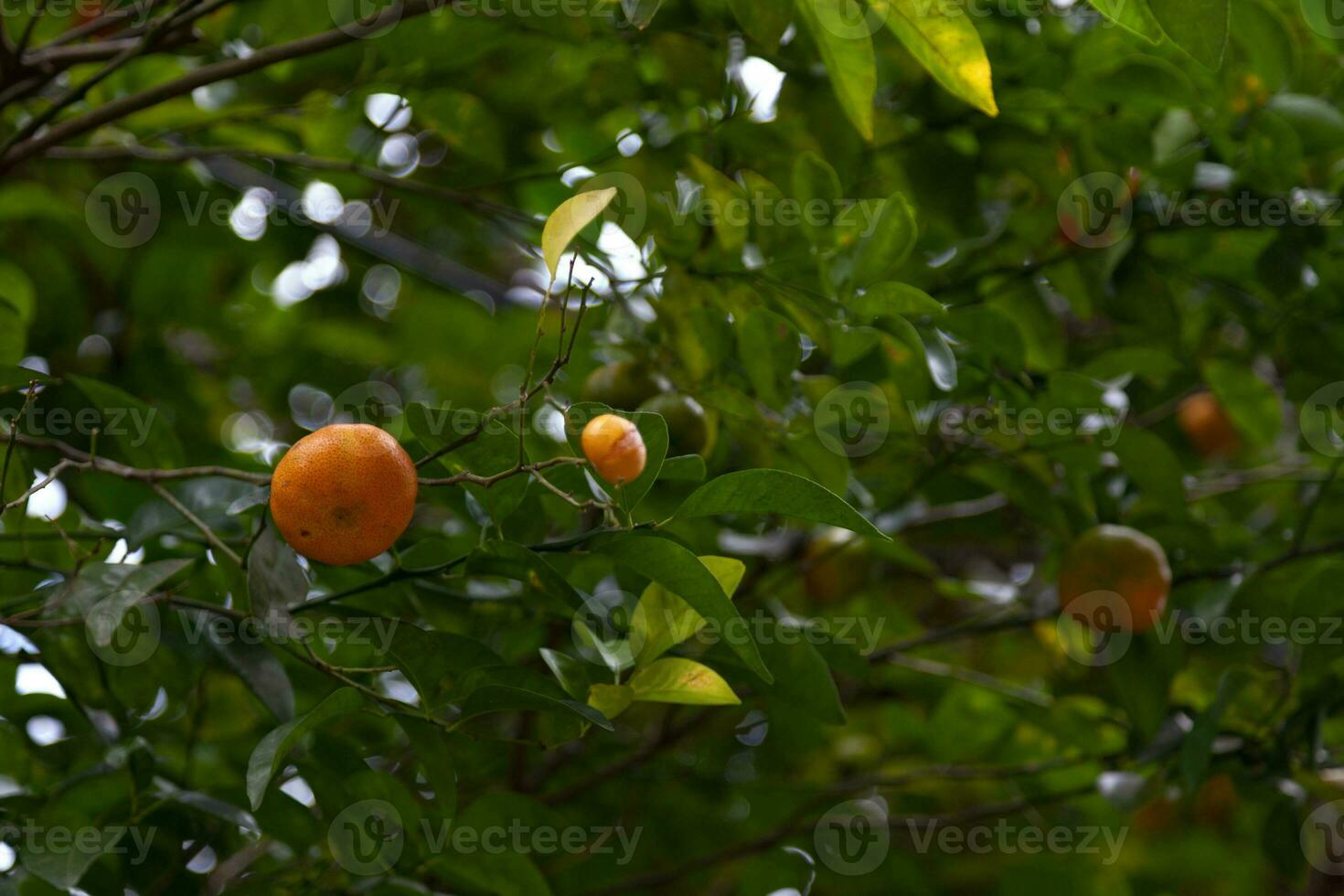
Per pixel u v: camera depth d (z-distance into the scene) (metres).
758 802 2.72
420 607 2.21
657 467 2.03
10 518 2.30
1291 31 2.35
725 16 2.30
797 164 2.19
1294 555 2.37
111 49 2.27
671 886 2.88
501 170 2.38
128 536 2.20
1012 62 2.36
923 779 2.57
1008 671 3.21
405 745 2.37
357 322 3.46
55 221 2.93
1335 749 2.44
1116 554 2.29
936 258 2.45
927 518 2.46
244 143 2.46
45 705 2.30
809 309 2.20
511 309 3.27
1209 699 2.43
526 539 2.18
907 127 2.37
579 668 2.09
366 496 2.01
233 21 2.34
